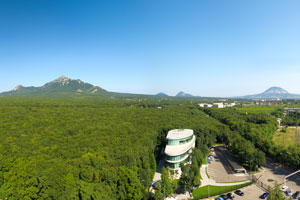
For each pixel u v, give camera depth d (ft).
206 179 288.71
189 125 517.14
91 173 214.48
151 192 239.50
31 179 194.18
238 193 240.94
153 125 498.28
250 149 332.39
